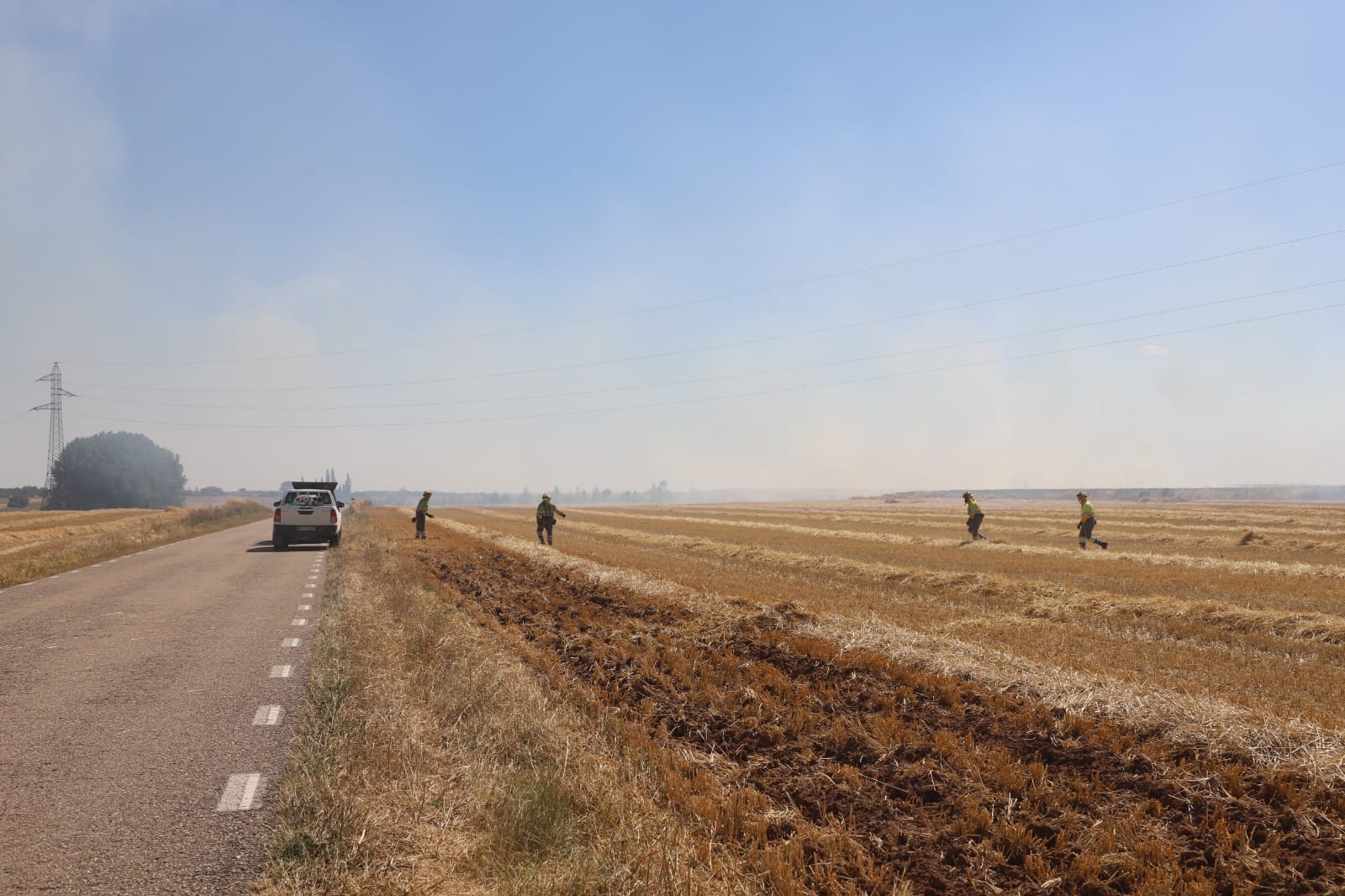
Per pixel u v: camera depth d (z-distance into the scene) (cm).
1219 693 852
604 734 734
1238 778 609
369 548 2820
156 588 1777
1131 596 1653
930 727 772
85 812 536
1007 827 539
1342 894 464
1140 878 484
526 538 3888
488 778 591
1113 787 620
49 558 2370
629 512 9212
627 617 1435
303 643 1136
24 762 637
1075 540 3616
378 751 629
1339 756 633
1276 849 512
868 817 577
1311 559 2627
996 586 1803
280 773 611
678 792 594
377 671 914
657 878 447
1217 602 1492
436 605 1446
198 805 548
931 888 477
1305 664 1036
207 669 969
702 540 3472
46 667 980
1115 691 827
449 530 4638
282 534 2988
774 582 1938
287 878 435
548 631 1291
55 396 11625
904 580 2019
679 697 881
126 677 930
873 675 970
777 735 743
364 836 483
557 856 471
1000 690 880
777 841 533
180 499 13612
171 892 425
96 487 11975
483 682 848
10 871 448
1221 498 17688
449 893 436
